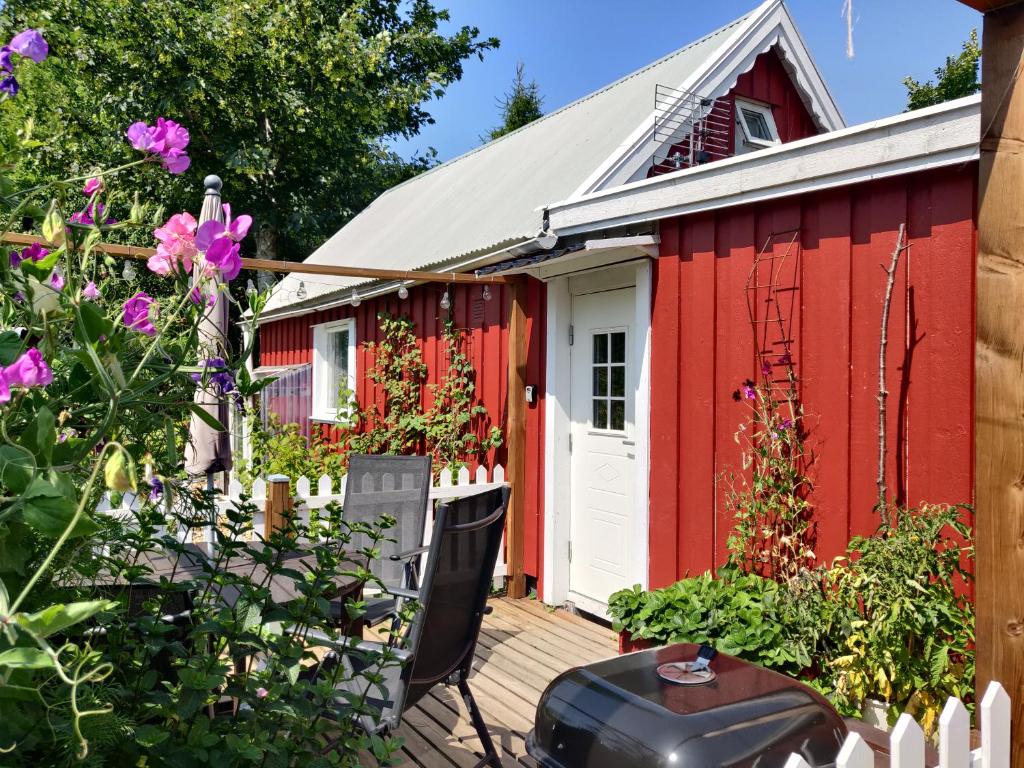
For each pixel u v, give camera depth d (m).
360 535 4.23
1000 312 1.87
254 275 17.34
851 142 3.43
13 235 1.94
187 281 1.42
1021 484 1.83
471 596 2.98
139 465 1.50
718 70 6.26
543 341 5.68
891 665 2.81
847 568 3.40
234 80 15.97
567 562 5.55
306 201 18.03
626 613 3.80
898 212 3.45
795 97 7.23
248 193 17.27
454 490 5.60
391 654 1.83
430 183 10.38
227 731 1.45
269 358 12.09
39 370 1.03
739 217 4.16
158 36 15.07
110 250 3.17
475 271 5.71
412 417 7.37
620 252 4.80
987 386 1.89
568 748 1.66
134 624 1.54
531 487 5.76
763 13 6.48
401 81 20.11
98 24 14.78
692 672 1.78
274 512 4.35
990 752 1.61
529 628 5.02
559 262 5.32
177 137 1.44
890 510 3.43
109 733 1.20
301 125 16.58
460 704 3.78
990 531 1.87
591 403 5.38
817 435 3.77
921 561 2.86
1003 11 1.88
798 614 3.28
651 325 4.68
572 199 4.87
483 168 8.65
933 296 3.31
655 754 1.48
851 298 3.64
